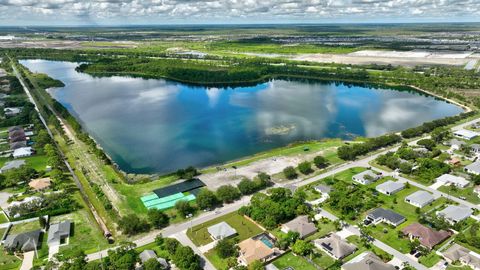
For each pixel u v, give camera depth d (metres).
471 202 147.12
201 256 117.62
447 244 121.19
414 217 137.62
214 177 173.12
